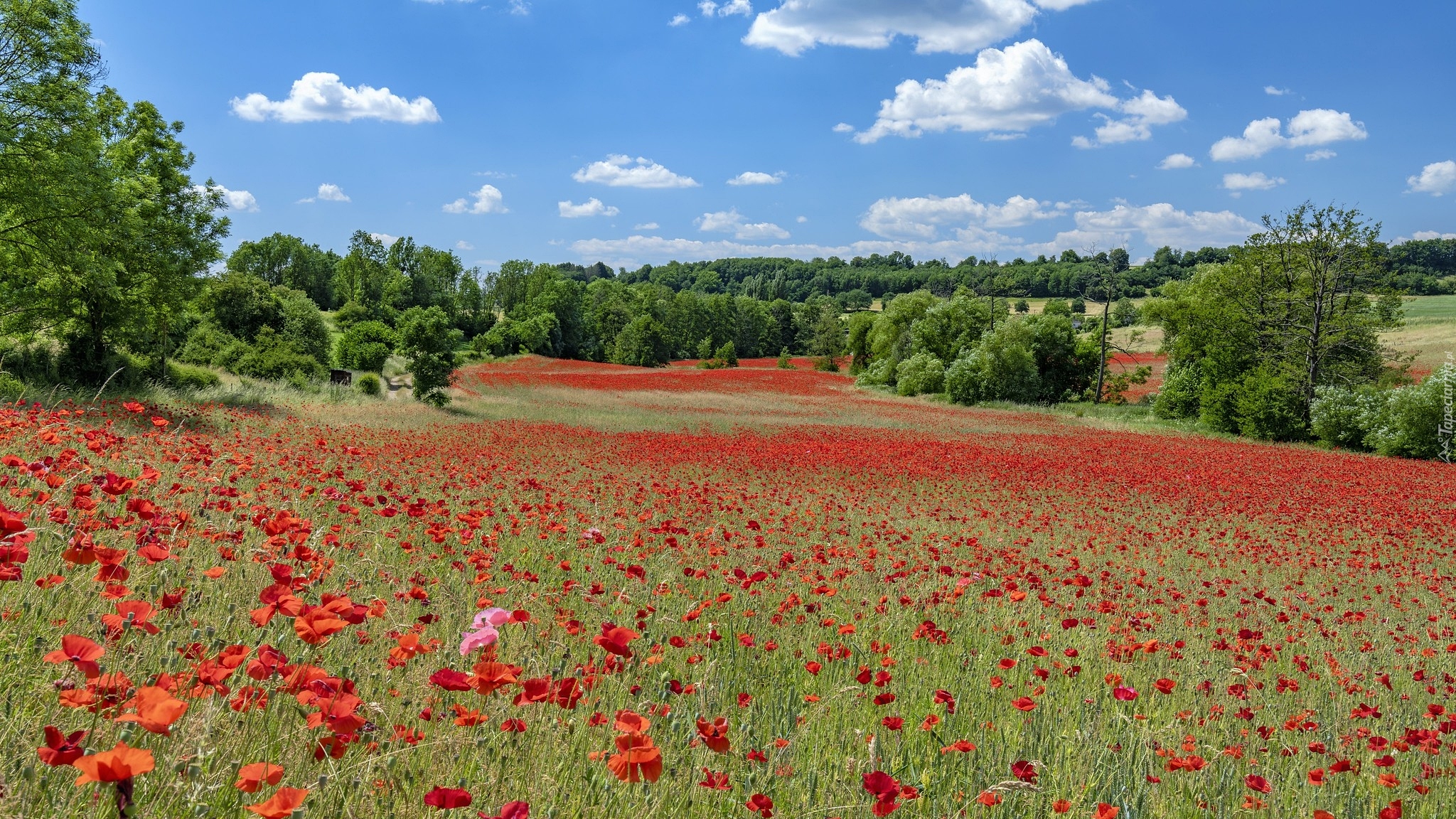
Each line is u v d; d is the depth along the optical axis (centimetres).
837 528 1114
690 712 309
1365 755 430
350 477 950
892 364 6191
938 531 1180
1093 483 1925
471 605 414
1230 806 325
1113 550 1173
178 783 169
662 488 1216
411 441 1589
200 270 2600
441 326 3052
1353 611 901
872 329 6631
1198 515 1588
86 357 2077
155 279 2341
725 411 3978
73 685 209
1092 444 3008
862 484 1688
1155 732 390
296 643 290
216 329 3356
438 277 11194
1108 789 306
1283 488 2023
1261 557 1196
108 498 397
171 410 1444
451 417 2606
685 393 5225
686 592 550
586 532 571
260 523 409
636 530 814
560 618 399
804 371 8188
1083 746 347
